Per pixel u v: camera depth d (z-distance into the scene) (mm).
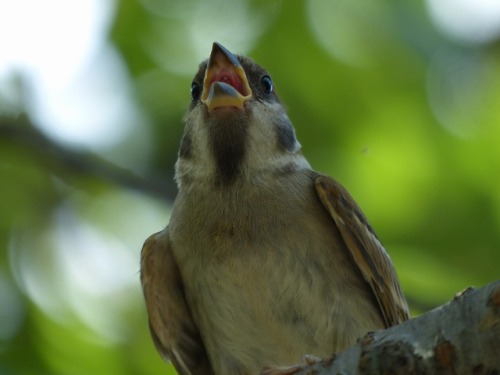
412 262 11828
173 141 12562
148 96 12766
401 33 12555
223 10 12820
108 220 12992
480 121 12391
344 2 12703
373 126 12555
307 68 12703
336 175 12367
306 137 12594
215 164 9148
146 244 9172
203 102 9367
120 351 11773
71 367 11664
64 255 12859
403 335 6418
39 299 12305
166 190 12266
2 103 12844
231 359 8867
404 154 12383
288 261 8758
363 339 6625
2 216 13078
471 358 6035
